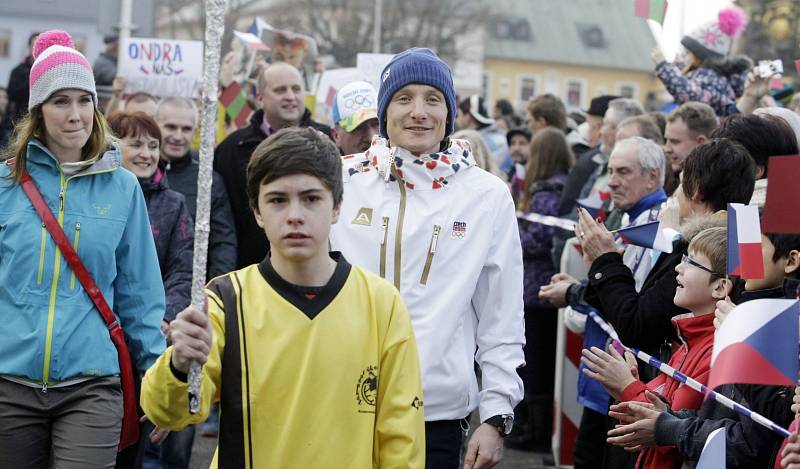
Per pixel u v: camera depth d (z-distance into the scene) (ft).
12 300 14.28
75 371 14.28
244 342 10.25
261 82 22.65
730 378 10.09
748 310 10.25
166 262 18.39
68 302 14.35
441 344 12.46
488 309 13.00
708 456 11.60
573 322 19.43
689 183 15.42
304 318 10.32
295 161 10.13
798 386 10.48
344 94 20.22
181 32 130.31
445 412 12.52
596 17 239.91
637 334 15.29
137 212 15.01
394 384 10.55
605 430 18.38
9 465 14.33
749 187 15.25
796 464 10.44
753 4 67.00
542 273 25.73
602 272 15.98
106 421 14.38
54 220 14.39
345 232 12.89
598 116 29.81
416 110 12.91
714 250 13.21
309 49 33.01
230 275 10.57
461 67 209.36
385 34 153.99
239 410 10.19
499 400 12.75
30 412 14.26
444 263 12.69
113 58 40.93
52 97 14.34
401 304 10.79
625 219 18.78
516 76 228.63
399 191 12.92
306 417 10.19
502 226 13.01
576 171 25.17
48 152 14.47
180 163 21.93
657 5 17.04
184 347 9.34
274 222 10.21
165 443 19.27
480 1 175.94
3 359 14.19
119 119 18.25
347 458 10.27
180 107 21.83
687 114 19.66
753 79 23.26
